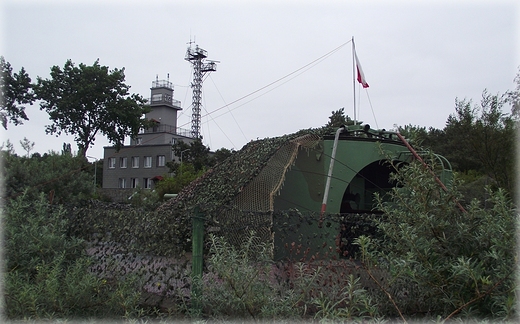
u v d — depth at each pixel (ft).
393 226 12.89
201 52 191.93
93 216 19.22
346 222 14.51
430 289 11.75
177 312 14.52
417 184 12.76
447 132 72.49
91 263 17.62
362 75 38.50
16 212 18.69
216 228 15.47
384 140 27.32
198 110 192.44
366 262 12.28
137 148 178.70
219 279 13.92
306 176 26.66
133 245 17.52
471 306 11.20
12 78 104.22
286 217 15.15
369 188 30.76
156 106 190.90
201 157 145.48
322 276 13.73
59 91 111.04
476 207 12.14
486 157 40.01
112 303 14.60
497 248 11.07
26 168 37.60
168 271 16.35
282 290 13.56
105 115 114.11
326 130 28.09
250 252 14.88
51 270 15.70
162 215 16.80
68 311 14.24
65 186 40.55
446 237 12.17
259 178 23.94
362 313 11.53
